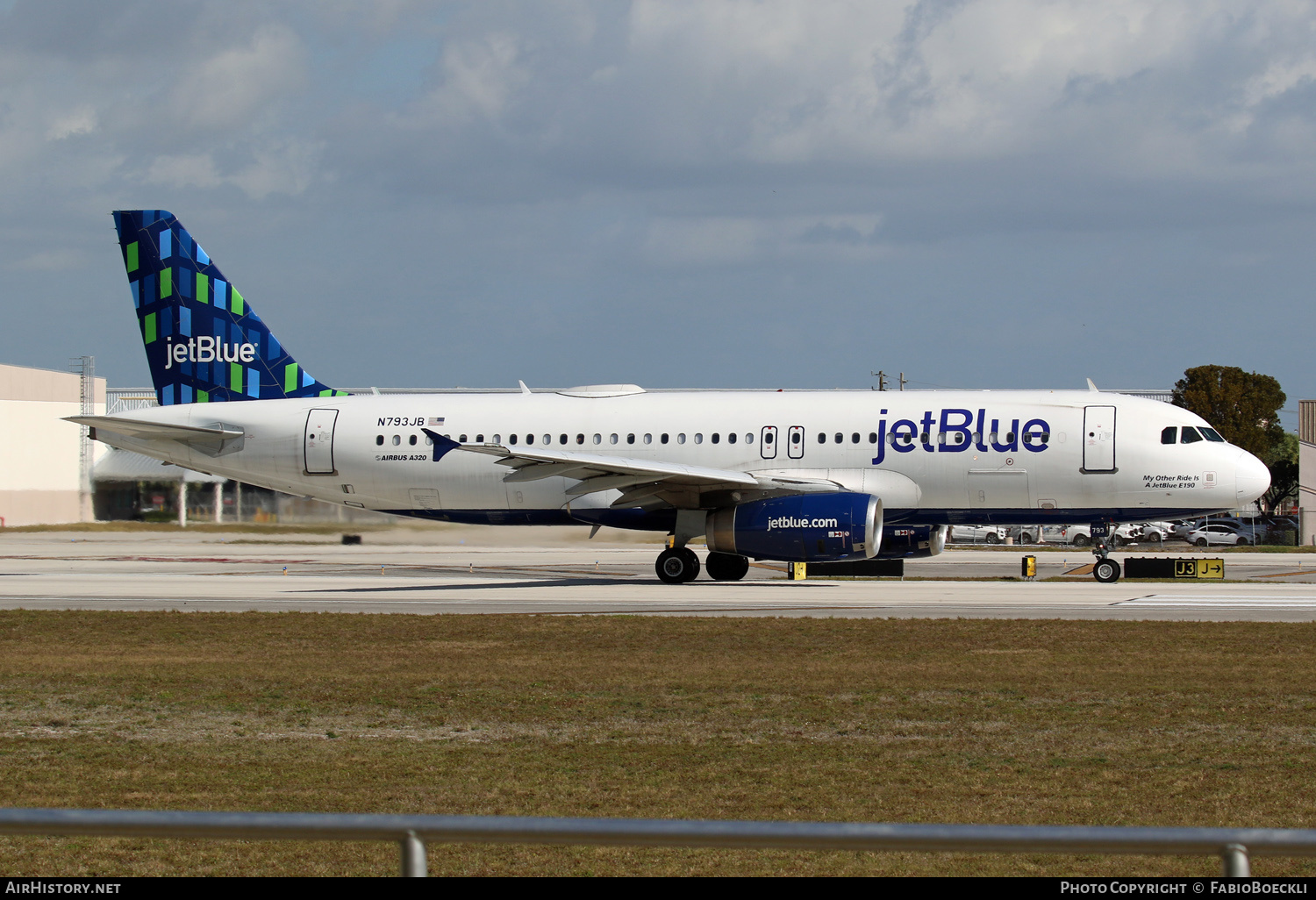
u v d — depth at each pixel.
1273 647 78.38
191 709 60.22
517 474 122.12
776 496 125.25
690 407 132.12
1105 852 20.11
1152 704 60.06
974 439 124.19
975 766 48.41
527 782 46.16
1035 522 127.62
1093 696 62.28
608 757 50.12
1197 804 42.56
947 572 160.50
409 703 61.41
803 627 88.81
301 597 114.38
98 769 48.28
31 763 49.34
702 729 55.31
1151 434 121.75
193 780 46.53
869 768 48.03
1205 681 66.25
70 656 77.12
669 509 133.00
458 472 135.75
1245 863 20.00
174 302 145.62
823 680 67.00
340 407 140.00
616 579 139.00
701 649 78.81
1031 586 127.56
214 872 36.09
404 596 115.88
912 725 55.94
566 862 37.22
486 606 105.94
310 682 66.88
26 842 39.44
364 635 86.25
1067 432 122.94
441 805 42.88
